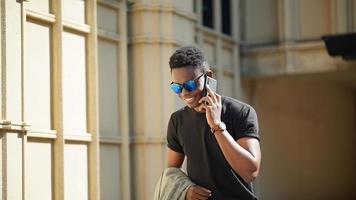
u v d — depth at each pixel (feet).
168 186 13.98
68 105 25.46
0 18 20.63
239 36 42.19
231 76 41.11
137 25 31.17
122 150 29.99
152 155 30.81
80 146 26.23
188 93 13.25
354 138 54.39
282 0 41.14
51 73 24.27
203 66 13.35
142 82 30.99
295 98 46.42
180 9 32.09
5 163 20.48
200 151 13.74
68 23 25.48
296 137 46.60
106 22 29.27
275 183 44.52
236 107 13.60
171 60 13.38
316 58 40.14
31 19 23.17
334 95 50.65
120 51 30.14
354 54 37.96
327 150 49.83
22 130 21.25
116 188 29.53
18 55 21.36
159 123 30.94
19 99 21.30
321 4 40.32
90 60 27.04
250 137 13.37
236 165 12.81
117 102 29.96
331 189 50.24
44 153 23.65
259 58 41.78
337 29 39.52
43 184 23.49
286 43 40.78
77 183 25.93
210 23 38.73
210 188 13.64
